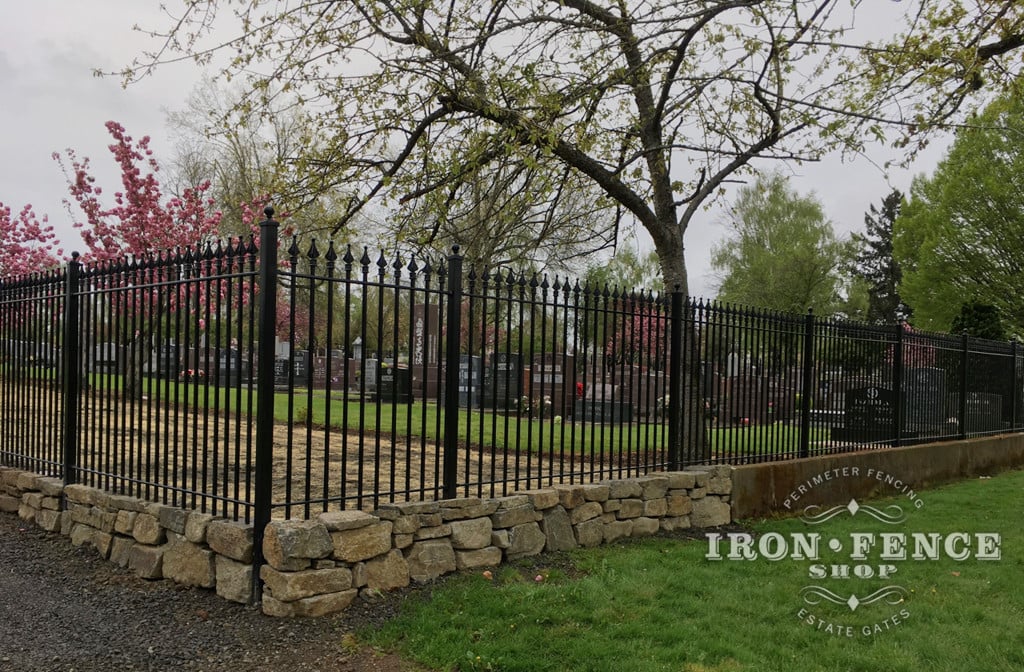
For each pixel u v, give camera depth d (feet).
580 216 36.29
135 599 15.23
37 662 12.37
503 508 18.24
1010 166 103.04
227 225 76.48
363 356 15.62
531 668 12.42
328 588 14.43
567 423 42.37
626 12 30.53
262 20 26.30
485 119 29.25
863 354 32.76
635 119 35.55
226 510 15.37
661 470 24.75
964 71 25.22
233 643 13.15
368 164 31.68
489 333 47.83
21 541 19.51
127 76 24.94
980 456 40.55
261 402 14.62
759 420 27.12
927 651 13.65
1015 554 20.94
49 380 21.72
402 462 25.88
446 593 15.49
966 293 111.04
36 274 22.76
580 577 17.57
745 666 12.75
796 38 27.78
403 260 16.94
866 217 194.70
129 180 50.62
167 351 16.69
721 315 25.89
